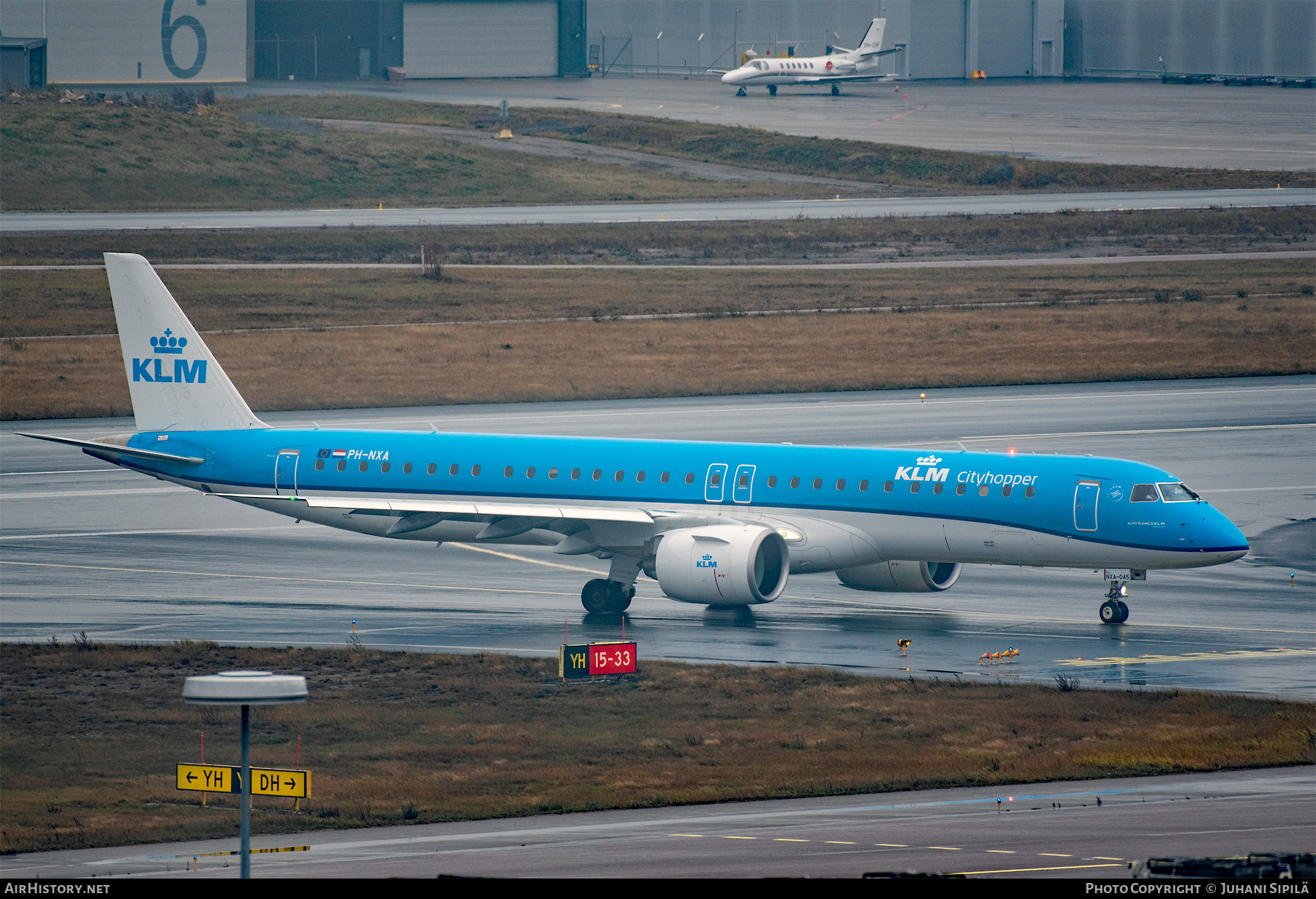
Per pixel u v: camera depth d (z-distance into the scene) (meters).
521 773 121.75
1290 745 125.44
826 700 144.75
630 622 180.50
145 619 178.25
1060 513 174.25
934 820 100.44
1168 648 165.62
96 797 113.69
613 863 88.06
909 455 182.88
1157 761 120.19
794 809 107.00
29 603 185.62
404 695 147.38
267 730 135.62
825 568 183.50
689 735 134.00
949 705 142.50
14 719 138.12
